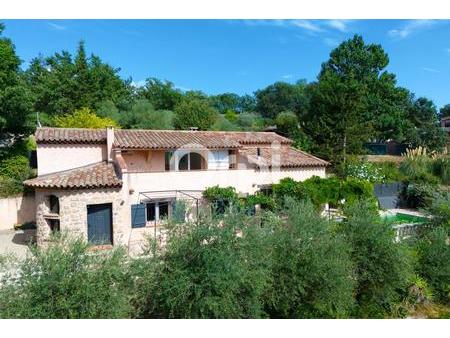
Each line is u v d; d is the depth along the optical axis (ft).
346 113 132.05
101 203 67.87
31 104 99.30
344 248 45.14
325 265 41.78
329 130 132.05
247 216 42.22
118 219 69.31
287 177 91.25
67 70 176.24
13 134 100.53
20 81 103.35
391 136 184.03
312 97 153.58
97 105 169.68
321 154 132.87
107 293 31.86
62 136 77.05
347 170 122.11
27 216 88.07
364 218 50.78
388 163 137.28
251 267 38.34
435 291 55.26
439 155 136.56
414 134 180.45
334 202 90.02
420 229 69.77
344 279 42.98
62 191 64.54
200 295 35.14
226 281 34.88
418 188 110.93
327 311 43.29
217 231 37.37
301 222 43.91
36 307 29.07
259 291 37.83
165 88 228.43
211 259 35.42
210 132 99.04
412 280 53.11
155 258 36.91
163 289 35.76
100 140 79.15
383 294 49.06
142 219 72.69
